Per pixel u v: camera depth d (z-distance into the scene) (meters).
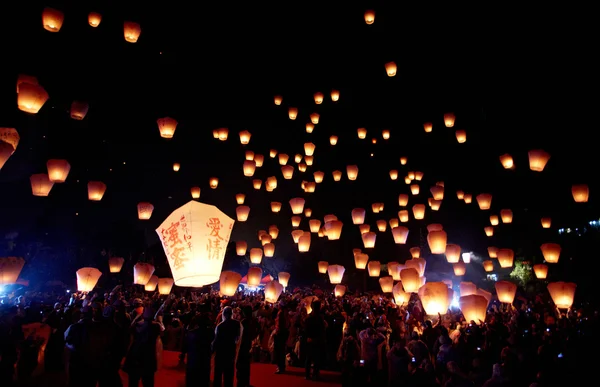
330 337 9.59
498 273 22.81
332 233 14.05
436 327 8.64
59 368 8.31
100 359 5.17
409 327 10.52
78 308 8.93
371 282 25.20
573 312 12.82
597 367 6.86
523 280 20.55
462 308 9.62
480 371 6.46
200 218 6.57
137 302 8.54
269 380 8.23
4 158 6.80
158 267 21.06
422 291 9.30
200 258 6.52
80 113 11.96
